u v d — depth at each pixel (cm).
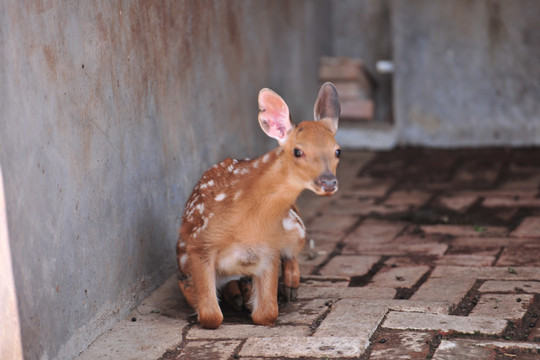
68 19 554
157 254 709
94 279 587
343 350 538
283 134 575
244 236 591
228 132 924
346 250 821
